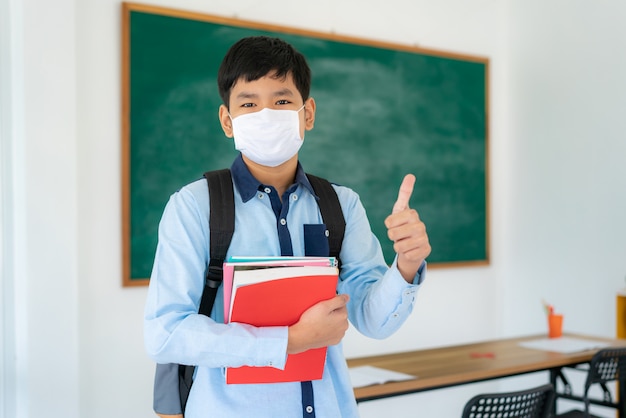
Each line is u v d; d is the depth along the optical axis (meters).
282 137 1.03
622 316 3.12
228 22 2.95
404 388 2.17
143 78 2.74
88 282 2.64
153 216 2.78
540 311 3.75
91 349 2.65
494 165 3.95
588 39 3.49
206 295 0.99
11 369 2.47
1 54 2.46
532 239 3.80
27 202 2.44
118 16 2.71
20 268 2.46
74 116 2.54
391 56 3.47
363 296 1.09
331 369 1.06
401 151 3.51
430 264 3.61
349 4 3.36
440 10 3.71
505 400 1.93
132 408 2.73
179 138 2.83
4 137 2.47
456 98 3.74
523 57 3.87
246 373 0.94
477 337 3.85
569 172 3.59
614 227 3.34
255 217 1.03
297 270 0.89
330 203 1.10
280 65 1.03
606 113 3.40
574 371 3.49
